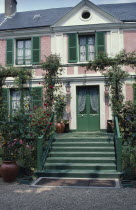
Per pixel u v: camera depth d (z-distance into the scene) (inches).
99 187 254.4
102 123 483.5
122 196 226.2
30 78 444.1
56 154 341.1
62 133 448.8
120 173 290.0
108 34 499.2
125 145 336.2
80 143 358.9
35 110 386.9
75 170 308.2
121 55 370.9
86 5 503.8
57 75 458.0
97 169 309.1
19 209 197.5
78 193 236.7
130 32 494.6
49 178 292.8
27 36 534.9
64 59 513.0
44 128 348.8
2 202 214.5
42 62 439.5
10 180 280.8
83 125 494.0
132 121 358.3
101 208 197.3
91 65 386.9
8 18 618.5
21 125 320.5
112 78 385.4
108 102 481.7
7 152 298.5
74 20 510.3
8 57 541.0
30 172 309.7
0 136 307.1
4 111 377.4
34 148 340.8
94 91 498.0
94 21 502.3
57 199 220.1
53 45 519.2
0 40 550.0
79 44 517.3
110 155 332.5
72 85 496.7
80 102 500.7
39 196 229.3
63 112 479.5
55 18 568.4
